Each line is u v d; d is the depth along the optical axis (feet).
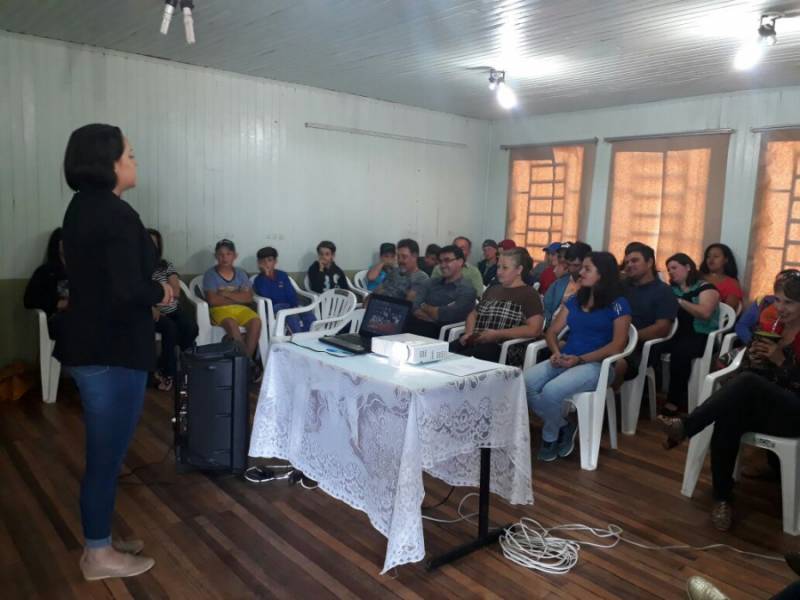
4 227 12.96
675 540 7.64
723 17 10.31
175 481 8.86
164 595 6.21
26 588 6.27
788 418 7.79
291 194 17.15
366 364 7.18
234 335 13.75
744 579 6.82
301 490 8.67
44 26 12.14
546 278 16.57
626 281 12.54
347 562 6.89
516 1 9.82
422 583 6.55
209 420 8.79
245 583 6.44
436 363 7.28
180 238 15.33
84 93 13.56
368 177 18.75
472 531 7.68
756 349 8.35
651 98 16.90
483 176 21.90
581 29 11.13
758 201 15.51
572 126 19.30
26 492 8.40
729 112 15.94
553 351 10.77
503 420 7.22
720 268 15.33
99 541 6.32
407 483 6.14
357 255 18.86
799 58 12.48
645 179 17.62
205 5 10.51
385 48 12.89
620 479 9.46
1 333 13.15
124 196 14.42
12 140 12.85
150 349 6.04
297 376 7.89
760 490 9.25
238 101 15.84
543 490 8.97
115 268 5.56
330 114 17.62
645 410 13.09
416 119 19.67
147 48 13.56
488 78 15.01
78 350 5.74
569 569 6.88
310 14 10.87
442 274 13.65
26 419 11.25
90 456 6.09
